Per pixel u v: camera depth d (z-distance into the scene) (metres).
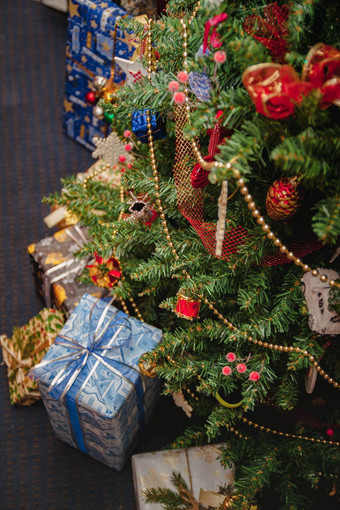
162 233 1.06
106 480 1.32
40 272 1.38
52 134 1.73
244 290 0.97
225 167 0.76
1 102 1.78
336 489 1.13
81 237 1.39
